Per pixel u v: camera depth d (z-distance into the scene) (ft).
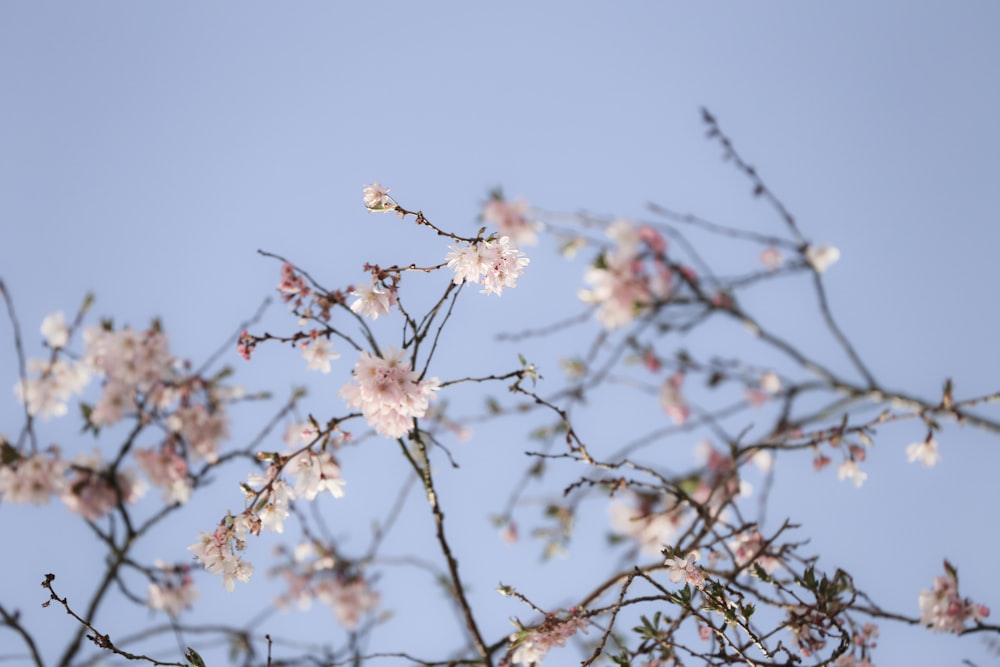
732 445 18.39
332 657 21.24
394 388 13.76
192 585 22.38
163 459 22.54
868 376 23.44
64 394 22.30
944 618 16.80
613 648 17.57
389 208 14.16
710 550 17.48
